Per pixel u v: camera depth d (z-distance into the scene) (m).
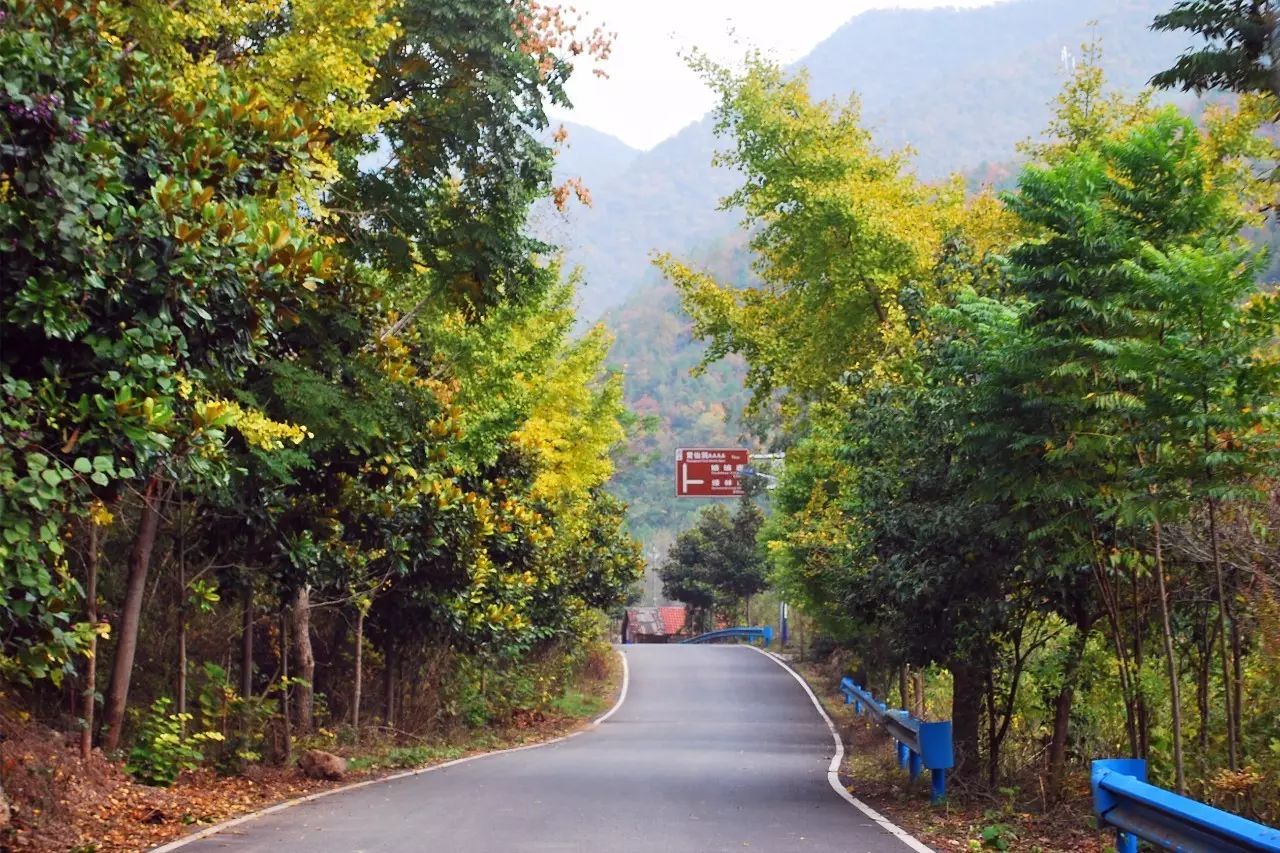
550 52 16.77
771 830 10.71
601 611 41.12
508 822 10.98
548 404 28.72
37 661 9.40
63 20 8.82
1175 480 9.40
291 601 16.25
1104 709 12.98
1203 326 9.02
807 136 24.31
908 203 24.09
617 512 39.69
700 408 124.12
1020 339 10.56
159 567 15.61
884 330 18.59
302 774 15.01
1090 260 10.07
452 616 20.20
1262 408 8.97
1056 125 21.73
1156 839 7.35
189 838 9.87
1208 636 11.75
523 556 23.45
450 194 17.38
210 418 9.12
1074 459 10.22
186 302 8.80
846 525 19.12
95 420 8.19
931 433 13.16
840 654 39.88
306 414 12.80
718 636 75.56
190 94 10.45
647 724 30.88
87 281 8.17
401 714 22.61
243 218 9.39
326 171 11.01
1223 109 15.34
